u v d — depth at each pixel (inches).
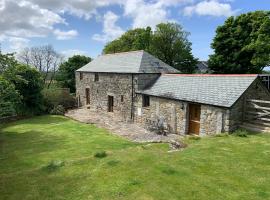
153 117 698.8
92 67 1056.2
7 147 572.4
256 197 237.5
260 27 1104.8
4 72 753.6
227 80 542.0
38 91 1032.8
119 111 864.3
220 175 285.3
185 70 1723.7
